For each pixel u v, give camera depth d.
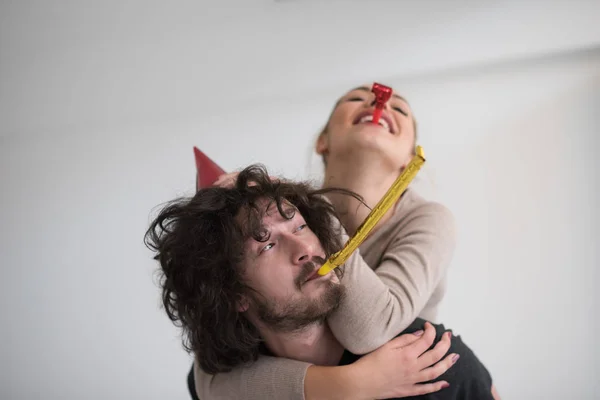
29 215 1.68
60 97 1.71
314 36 1.56
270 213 0.85
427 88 1.46
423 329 0.93
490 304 1.26
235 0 1.61
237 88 1.59
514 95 1.40
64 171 1.69
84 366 1.53
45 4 1.70
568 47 1.41
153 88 1.65
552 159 1.33
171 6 1.64
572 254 1.26
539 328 1.22
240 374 0.89
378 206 0.73
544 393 1.19
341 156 1.12
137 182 1.62
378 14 1.53
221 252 0.85
